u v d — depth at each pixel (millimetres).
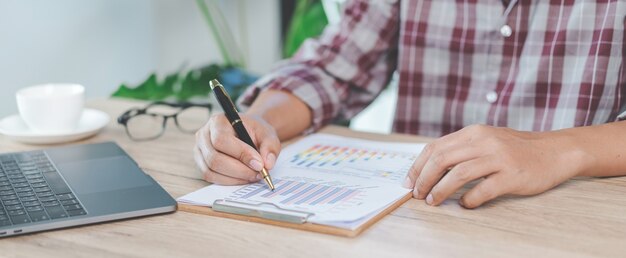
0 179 933
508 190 832
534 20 1257
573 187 902
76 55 2387
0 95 2139
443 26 1344
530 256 694
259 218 792
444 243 728
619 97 1212
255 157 896
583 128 958
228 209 809
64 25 2326
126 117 1227
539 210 819
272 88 1269
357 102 1414
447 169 849
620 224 775
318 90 1272
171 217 815
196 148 991
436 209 826
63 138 1141
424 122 1410
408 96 1406
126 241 748
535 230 759
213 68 2291
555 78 1248
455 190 832
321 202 827
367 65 1402
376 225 777
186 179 954
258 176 915
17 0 2146
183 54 2805
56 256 715
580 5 1210
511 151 852
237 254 710
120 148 1082
